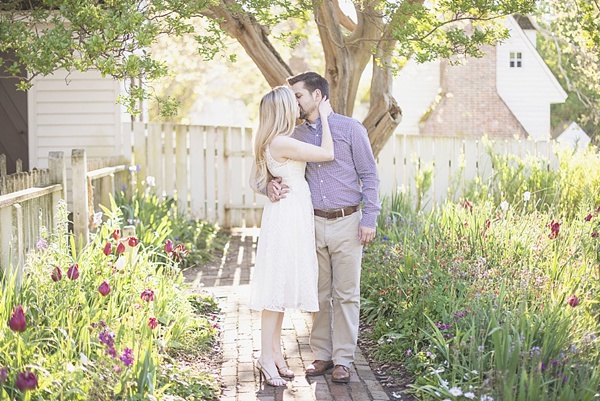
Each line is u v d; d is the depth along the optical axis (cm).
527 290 500
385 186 1139
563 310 456
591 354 411
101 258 519
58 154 642
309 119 465
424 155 1139
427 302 515
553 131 3547
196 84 2281
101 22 553
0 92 1078
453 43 696
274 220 452
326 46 828
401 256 594
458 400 390
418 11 673
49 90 1034
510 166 1041
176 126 1100
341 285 463
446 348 438
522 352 386
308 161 446
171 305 543
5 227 524
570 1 1155
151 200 956
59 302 436
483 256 585
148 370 384
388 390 448
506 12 676
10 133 1084
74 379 347
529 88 2777
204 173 1116
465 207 745
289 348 531
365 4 789
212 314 621
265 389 448
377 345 522
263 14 689
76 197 705
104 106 1038
